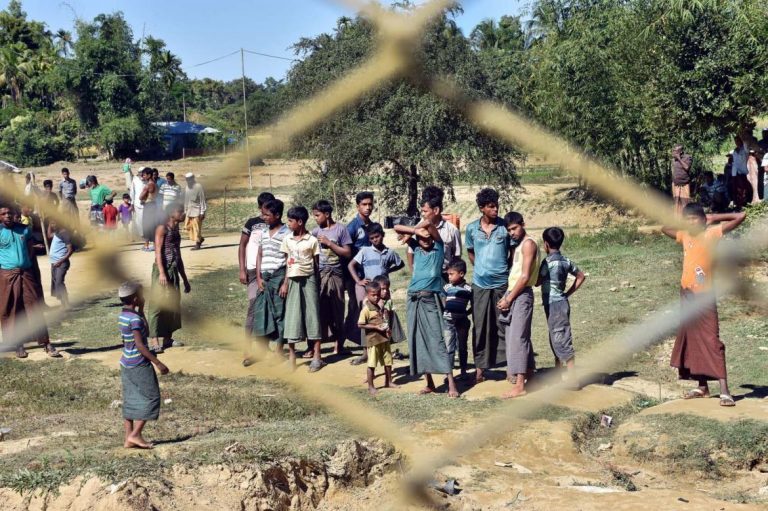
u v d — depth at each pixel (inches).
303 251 328.2
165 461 212.1
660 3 684.1
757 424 252.7
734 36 624.4
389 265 341.1
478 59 698.2
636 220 671.1
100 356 378.3
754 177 601.3
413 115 796.0
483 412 270.4
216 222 855.1
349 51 721.0
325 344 386.3
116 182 1483.8
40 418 275.6
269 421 269.1
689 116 653.3
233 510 199.6
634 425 265.0
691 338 275.6
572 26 780.0
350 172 868.6
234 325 406.6
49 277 581.0
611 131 725.3
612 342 357.7
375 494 221.5
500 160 836.6
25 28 2659.9
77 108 1968.5
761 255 385.7
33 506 197.3
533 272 287.6
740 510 208.1
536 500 214.2
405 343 394.0
